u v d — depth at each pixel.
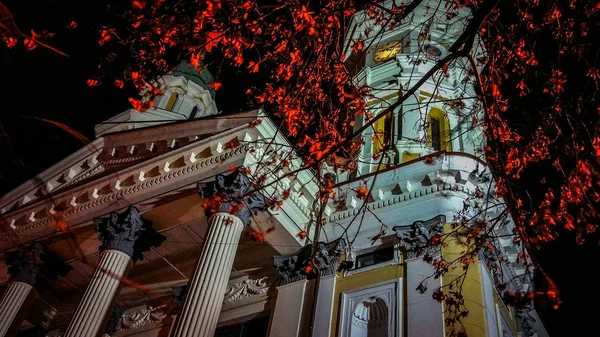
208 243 16.27
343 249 19.27
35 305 25.86
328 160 22.91
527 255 20.08
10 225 23.42
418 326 15.70
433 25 27.56
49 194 23.05
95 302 17.02
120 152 23.58
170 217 19.64
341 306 17.73
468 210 18.55
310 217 20.38
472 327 15.38
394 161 22.23
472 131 22.88
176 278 22.81
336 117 22.62
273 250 19.97
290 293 18.81
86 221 20.81
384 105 25.27
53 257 22.17
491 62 18.86
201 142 19.48
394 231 18.73
